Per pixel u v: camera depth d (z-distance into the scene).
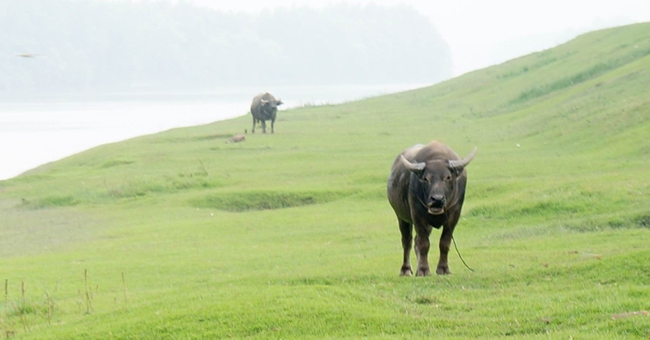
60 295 34.62
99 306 31.09
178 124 168.38
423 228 30.34
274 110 111.50
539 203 48.00
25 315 30.55
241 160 87.25
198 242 49.44
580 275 28.03
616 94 93.44
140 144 106.44
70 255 46.88
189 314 25.05
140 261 42.84
